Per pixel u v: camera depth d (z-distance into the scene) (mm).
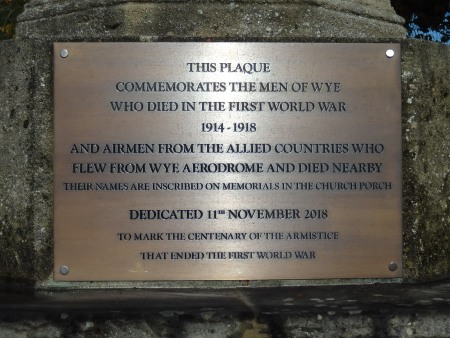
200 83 829
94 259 822
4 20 2061
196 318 703
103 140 826
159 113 827
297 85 834
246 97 830
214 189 824
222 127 827
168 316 703
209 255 824
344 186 833
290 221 827
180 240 822
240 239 824
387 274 837
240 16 852
